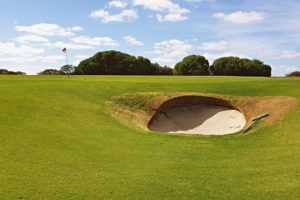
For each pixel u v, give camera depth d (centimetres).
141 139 2041
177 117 2945
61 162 1408
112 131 2125
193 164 1573
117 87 3275
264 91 3081
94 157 1538
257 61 10125
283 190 1232
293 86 3225
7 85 2955
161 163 1557
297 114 2355
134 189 1198
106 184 1223
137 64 9731
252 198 1162
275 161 1599
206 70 10312
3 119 1875
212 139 2206
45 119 2050
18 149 1483
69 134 1853
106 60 9675
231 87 3353
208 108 3027
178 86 3450
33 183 1166
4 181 1158
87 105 2612
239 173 1439
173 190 1213
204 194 1188
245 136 2233
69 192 1123
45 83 3222
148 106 2906
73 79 4162
